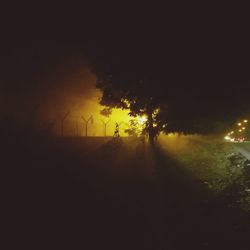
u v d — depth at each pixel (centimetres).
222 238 991
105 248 884
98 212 1120
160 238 973
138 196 1339
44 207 1081
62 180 1335
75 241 904
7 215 989
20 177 1270
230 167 1802
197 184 1534
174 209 1233
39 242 874
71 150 1694
